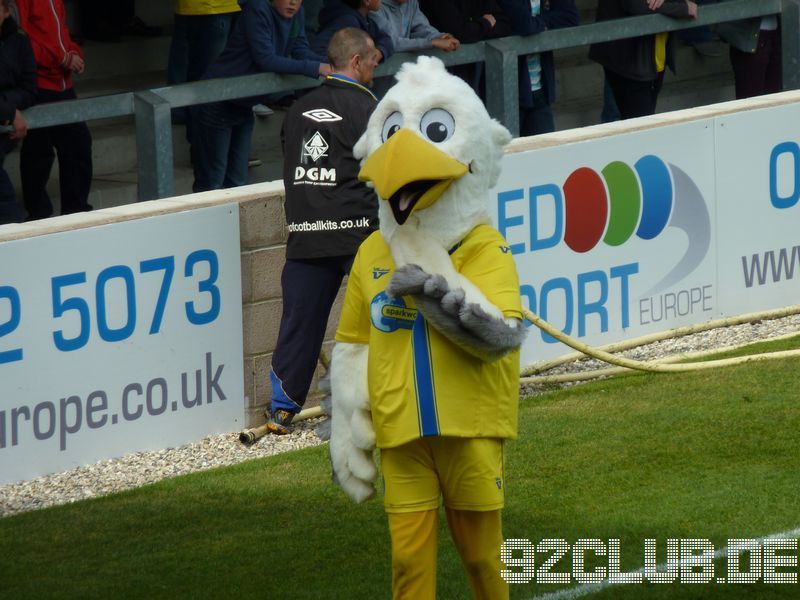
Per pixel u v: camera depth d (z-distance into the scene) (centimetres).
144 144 2150
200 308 1848
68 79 2398
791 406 1861
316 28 2927
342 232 1800
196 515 1570
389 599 1309
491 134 1148
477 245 1138
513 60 2539
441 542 1470
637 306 2244
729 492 1562
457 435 1114
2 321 1662
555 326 2148
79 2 3045
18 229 1712
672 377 2033
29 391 1698
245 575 1385
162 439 1833
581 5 3925
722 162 2308
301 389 1873
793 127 2388
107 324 1758
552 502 1556
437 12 2572
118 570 1410
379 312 1143
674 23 2788
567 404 1928
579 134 2177
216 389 1881
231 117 2411
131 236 1764
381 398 1135
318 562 1416
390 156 1094
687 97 3556
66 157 2338
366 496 1223
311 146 1798
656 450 1717
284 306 1859
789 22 2958
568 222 2138
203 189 2450
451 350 1119
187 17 2708
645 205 2225
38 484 1706
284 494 1633
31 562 1442
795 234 2423
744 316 2353
